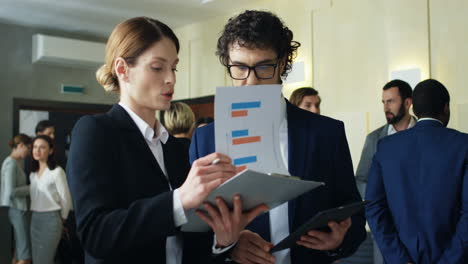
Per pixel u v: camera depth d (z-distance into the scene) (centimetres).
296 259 152
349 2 523
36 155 534
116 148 125
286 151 158
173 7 636
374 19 500
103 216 111
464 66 432
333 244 138
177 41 134
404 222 212
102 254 111
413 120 384
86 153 118
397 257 212
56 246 536
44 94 729
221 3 620
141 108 135
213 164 106
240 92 111
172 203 107
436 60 453
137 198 123
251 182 102
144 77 127
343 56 527
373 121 496
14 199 586
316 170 154
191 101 722
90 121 125
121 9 639
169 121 354
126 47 127
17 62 706
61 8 631
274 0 600
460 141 208
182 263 135
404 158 218
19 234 586
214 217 112
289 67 167
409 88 381
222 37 157
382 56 492
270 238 154
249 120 113
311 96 386
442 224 205
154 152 138
